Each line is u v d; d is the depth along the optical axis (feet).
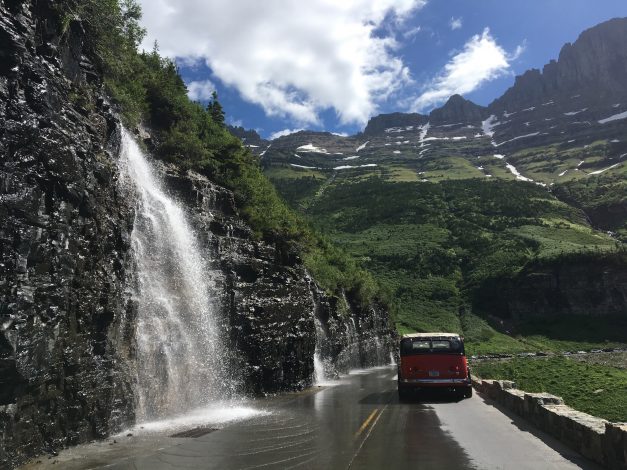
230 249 74.90
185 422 45.55
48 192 33.50
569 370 129.59
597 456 26.76
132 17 64.59
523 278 392.27
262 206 98.89
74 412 34.55
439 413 47.78
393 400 61.16
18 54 32.45
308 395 72.49
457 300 390.21
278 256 90.48
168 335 54.80
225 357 66.08
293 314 85.76
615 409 82.43
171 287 59.16
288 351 82.23
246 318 71.77
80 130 40.63
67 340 34.73
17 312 28.76
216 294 67.56
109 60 59.26
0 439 27.22
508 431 37.24
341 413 49.88
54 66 38.93
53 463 28.94
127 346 45.03
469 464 27.09
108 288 40.93
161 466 27.68
